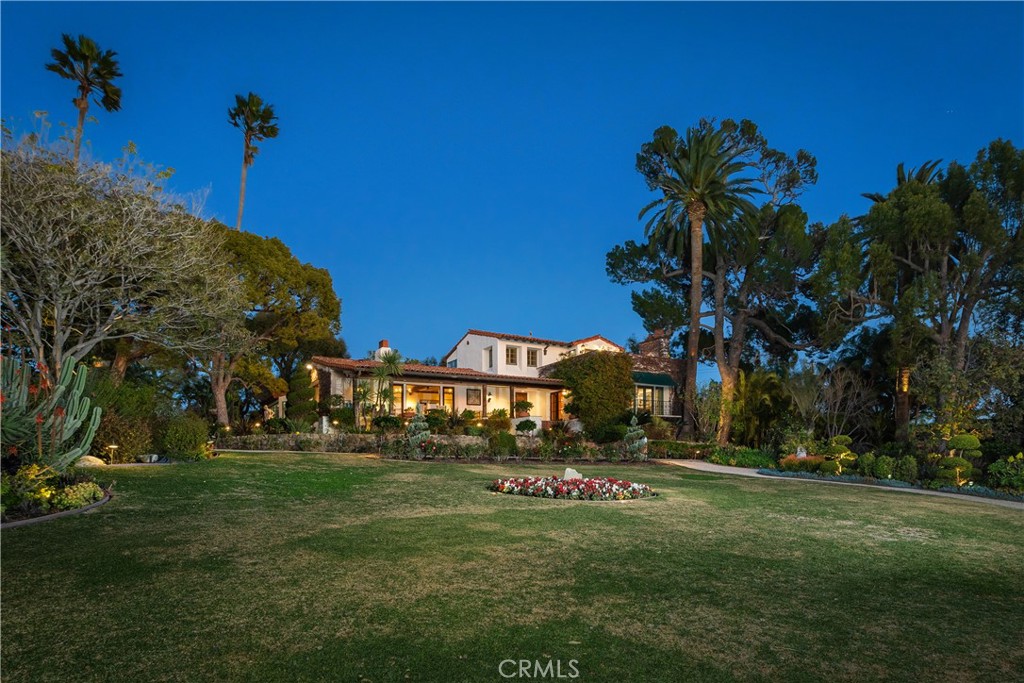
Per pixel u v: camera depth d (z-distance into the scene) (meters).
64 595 6.20
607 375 36.62
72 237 18.36
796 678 4.85
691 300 37.38
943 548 9.87
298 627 5.57
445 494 14.31
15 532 8.68
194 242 20.08
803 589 7.26
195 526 9.59
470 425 32.59
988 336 24.69
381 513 11.44
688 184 37.44
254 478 15.49
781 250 36.88
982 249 27.02
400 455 24.08
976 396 22.53
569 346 44.06
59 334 17.55
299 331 32.56
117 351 26.80
